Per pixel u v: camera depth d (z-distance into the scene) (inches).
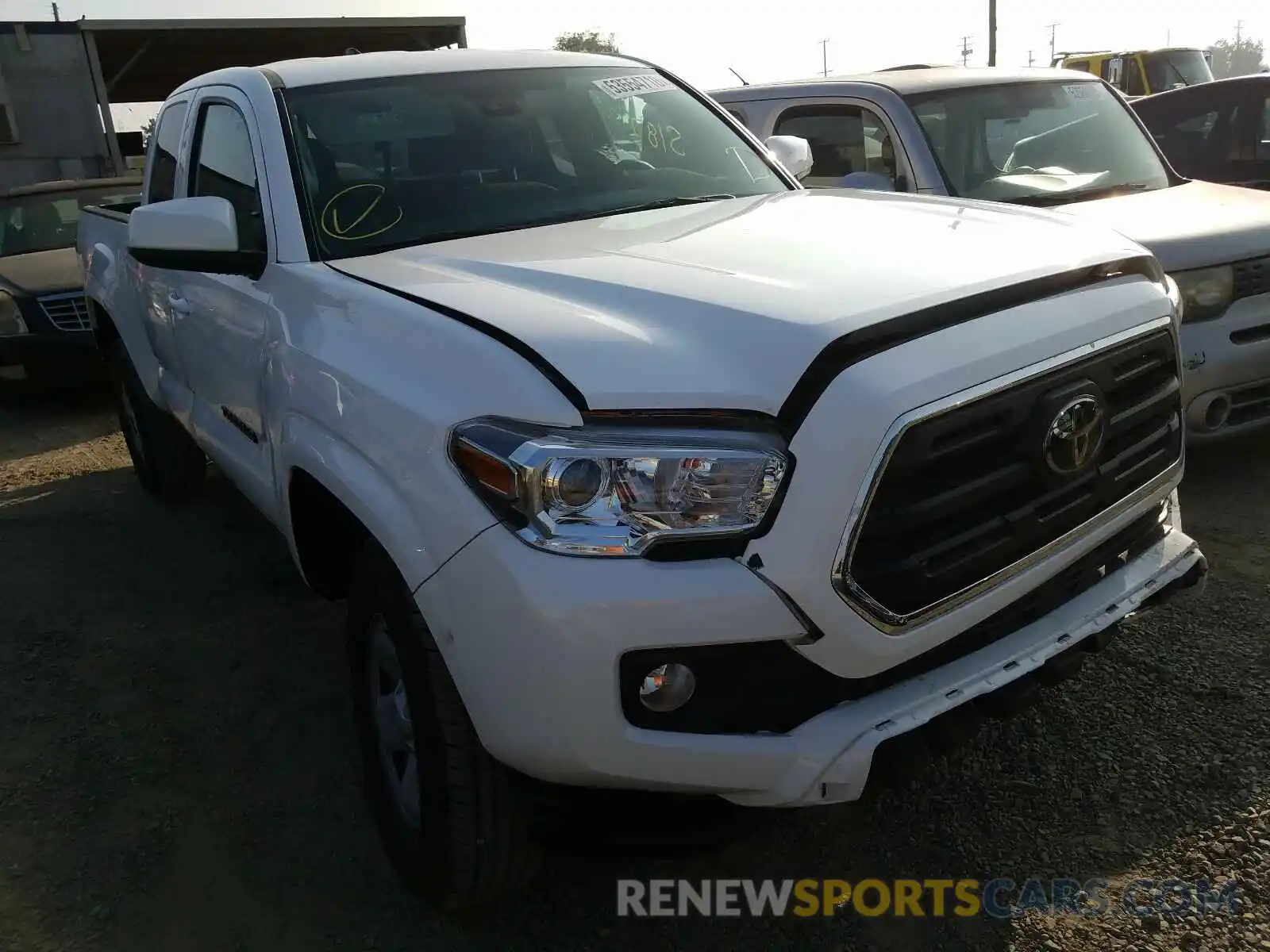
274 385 111.0
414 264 108.7
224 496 217.8
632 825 81.8
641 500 74.9
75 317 294.8
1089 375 87.6
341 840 111.5
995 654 87.0
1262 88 267.6
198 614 164.4
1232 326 166.6
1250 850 99.2
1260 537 160.9
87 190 365.1
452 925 99.0
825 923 96.0
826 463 74.2
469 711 81.3
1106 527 93.3
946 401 77.5
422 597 82.4
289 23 645.3
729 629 74.9
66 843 113.0
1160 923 92.2
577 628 74.3
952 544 81.0
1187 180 215.0
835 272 90.4
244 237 131.6
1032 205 198.2
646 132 145.9
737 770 78.2
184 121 163.0
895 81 221.0
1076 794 108.7
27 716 137.8
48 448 271.3
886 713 80.3
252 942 98.2
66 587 177.2
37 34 631.2
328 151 127.3
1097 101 227.6
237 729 132.6
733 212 123.1
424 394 84.9
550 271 98.7
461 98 139.6
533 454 75.8
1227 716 118.6
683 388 76.5
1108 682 126.5
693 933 96.0
